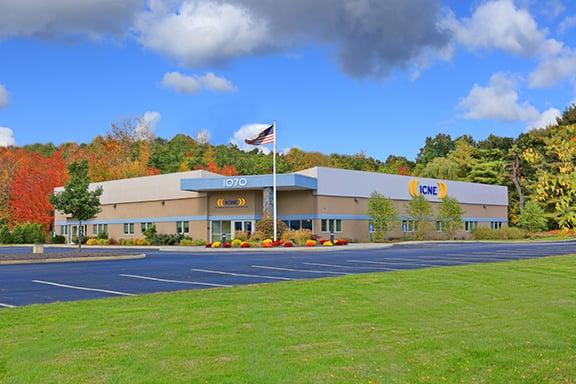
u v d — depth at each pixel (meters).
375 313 10.48
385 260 24.58
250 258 27.33
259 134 41.59
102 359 7.30
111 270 21.22
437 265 21.53
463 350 7.65
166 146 94.19
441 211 56.16
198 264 23.59
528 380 6.36
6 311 10.88
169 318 10.01
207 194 50.25
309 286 14.14
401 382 6.31
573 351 7.59
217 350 7.71
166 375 6.58
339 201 49.81
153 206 54.12
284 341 8.20
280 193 49.50
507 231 58.12
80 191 41.19
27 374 6.71
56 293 14.48
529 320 9.75
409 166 103.94
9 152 88.00
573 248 34.72
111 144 88.44
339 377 6.48
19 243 61.88
